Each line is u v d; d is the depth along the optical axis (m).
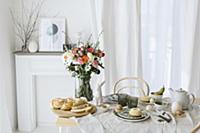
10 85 3.43
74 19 3.53
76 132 2.70
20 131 3.59
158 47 3.48
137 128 1.80
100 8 3.30
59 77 3.67
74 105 2.02
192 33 3.34
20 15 3.55
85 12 3.51
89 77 2.19
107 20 3.37
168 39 3.46
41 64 3.46
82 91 2.20
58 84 3.69
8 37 3.35
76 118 1.95
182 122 1.88
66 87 3.69
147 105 2.18
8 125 3.20
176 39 3.46
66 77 3.66
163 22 3.44
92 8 3.34
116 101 2.30
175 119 1.92
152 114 2.02
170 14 3.42
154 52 3.49
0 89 3.06
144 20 3.44
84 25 3.53
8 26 3.35
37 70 3.49
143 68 3.53
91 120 1.91
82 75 2.16
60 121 1.91
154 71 3.53
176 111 2.01
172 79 3.52
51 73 3.48
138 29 3.36
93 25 3.37
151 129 1.78
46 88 3.71
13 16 3.53
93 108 2.08
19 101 3.57
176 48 3.47
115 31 3.42
